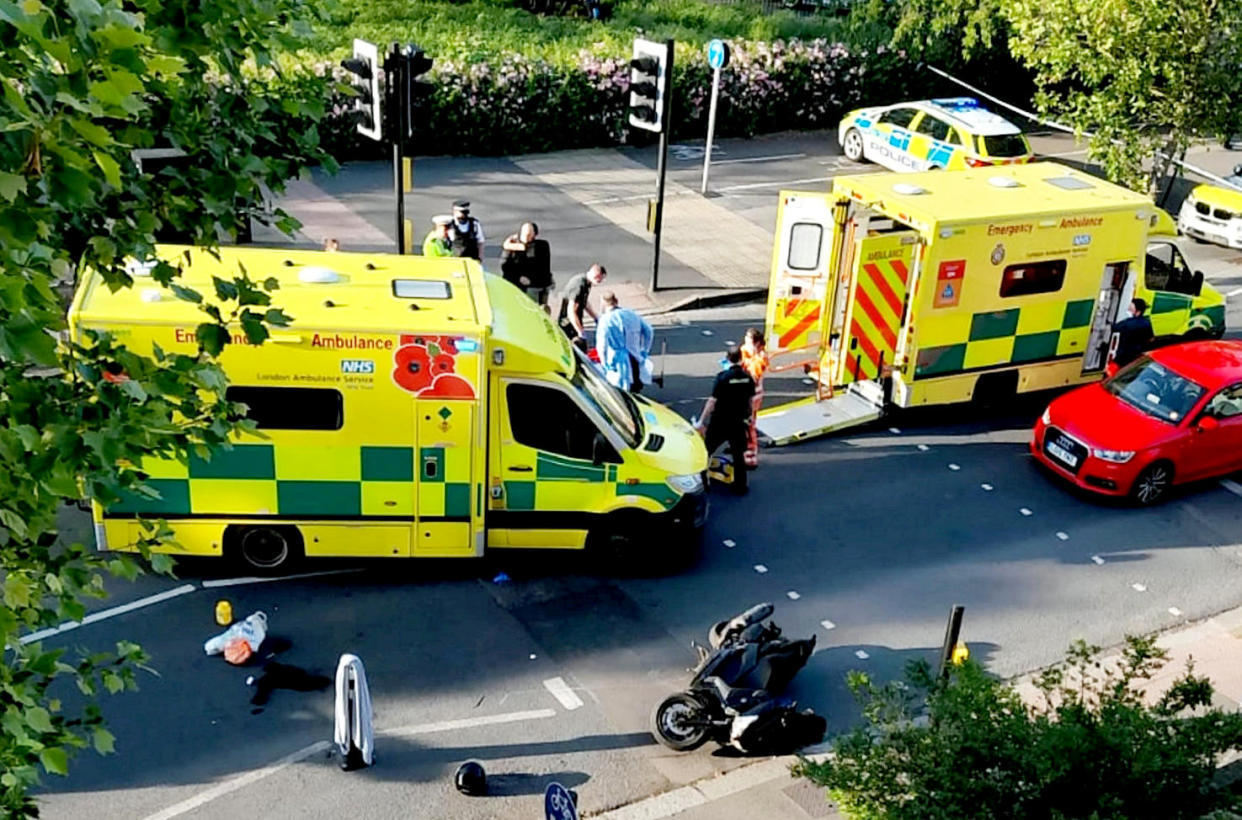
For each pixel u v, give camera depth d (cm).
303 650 1214
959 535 1517
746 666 1145
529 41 3056
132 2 586
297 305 1241
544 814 998
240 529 1280
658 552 1370
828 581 1400
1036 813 777
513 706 1164
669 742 1123
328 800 1034
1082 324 1820
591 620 1294
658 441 1373
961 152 2686
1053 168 1881
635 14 3478
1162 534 1557
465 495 1289
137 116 645
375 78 1597
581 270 2188
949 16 3145
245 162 712
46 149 467
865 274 1666
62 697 1127
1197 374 1647
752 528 1491
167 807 1016
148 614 1247
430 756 1093
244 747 1089
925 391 1739
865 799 805
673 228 2427
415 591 1317
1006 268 1714
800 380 1888
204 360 647
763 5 3731
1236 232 2519
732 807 1060
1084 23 2286
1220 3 2258
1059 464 1636
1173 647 1331
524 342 1279
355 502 1280
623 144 2867
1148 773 773
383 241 2223
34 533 531
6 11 399
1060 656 1303
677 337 1995
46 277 489
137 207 652
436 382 1239
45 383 549
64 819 995
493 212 2414
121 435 544
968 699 805
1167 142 2569
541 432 1294
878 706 856
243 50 677
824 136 3102
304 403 1231
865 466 1658
